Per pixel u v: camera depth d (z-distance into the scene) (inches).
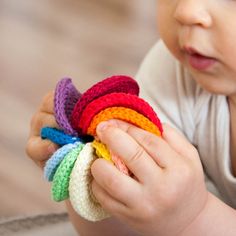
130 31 55.9
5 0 60.4
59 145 19.5
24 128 42.0
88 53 51.9
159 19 22.1
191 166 19.1
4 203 36.0
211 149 24.4
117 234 22.7
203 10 20.3
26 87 46.6
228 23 20.3
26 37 54.1
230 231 20.4
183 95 24.9
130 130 18.7
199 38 20.6
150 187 18.4
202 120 24.5
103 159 18.1
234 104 23.5
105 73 48.9
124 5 61.2
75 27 56.2
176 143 19.8
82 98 18.6
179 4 20.5
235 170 24.3
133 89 19.6
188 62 21.7
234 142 24.0
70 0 61.7
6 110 43.9
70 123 18.8
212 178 25.2
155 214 18.7
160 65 26.0
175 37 21.6
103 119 18.4
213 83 21.9
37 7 59.5
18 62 50.1
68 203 22.9
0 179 37.9
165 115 25.3
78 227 23.1
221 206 20.6
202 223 20.2
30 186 37.3
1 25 55.9
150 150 18.7
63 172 18.1
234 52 20.6
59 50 52.1
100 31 55.7
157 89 25.5
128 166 18.4
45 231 25.3
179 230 19.6
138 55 51.8
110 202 18.4
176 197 18.7
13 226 25.3
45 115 20.9
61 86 19.2
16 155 39.7
